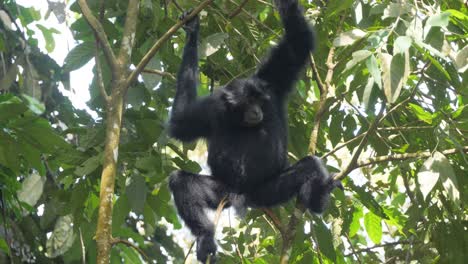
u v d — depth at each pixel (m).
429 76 11.99
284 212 13.35
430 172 9.29
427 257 13.78
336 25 13.40
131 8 10.38
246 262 13.10
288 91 13.22
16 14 14.49
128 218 16.48
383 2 10.14
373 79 9.05
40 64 12.95
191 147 13.16
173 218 12.66
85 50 11.33
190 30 11.93
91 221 12.10
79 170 10.37
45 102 13.08
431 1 11.73
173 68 12.94
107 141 9.02
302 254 13.48
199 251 11.23
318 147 14.23
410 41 8.51
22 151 10.43
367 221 14.16
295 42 12.66
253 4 13.68
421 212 12.01
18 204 12.46
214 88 14.59
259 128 12.55
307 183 11.55
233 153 12.42
